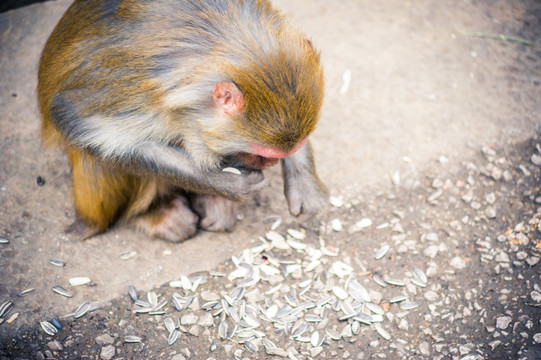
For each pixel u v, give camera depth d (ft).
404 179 3.23
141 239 3.05
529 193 3.16
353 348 2.79
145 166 2.79
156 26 2.67
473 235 3.06
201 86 2.63
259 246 3.03
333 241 3.06
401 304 2.89
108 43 2.70
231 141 2.66
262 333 2.81
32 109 3.35
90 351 2.76
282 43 2.61
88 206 2.98
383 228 3.10
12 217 3.05
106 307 2.86
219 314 2.86
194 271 2.96
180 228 3.03
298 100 2.59
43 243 2.99
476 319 2.84
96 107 2.72
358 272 2.98
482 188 3.19
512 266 2.96
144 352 2.77
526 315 2.82
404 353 2.78
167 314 2.86
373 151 3.31
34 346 2.76
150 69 2.66
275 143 2.62
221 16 2.66
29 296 2.86
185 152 2.81
